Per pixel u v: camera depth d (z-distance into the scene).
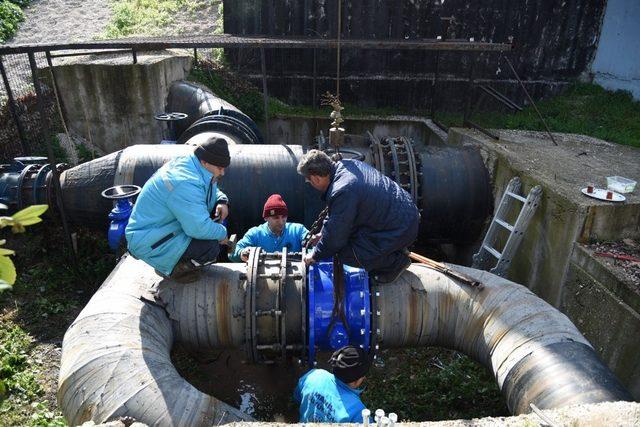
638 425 2.80
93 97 9.41
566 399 3.26
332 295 4.05
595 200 5.34
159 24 13.18
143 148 6.53
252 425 2.84
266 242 4.98
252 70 11.85
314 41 8.20
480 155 7.26
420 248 8.14
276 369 5.31
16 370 4.96
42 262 6.78
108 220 6.43
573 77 12.02
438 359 5.51
